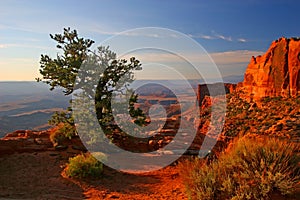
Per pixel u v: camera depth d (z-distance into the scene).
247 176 6.99
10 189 9.25
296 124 20.92
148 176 11.03
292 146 7.79
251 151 7.75
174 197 8.37
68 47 15.25
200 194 7.10
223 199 6.84
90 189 9.54
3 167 11.43
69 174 10.54
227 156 8.26
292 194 6.43
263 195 6.41
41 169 11.30
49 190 9.28
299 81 45.19
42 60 14.94
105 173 11.15
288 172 6.95
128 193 9.13
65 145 14.42
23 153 13.21
